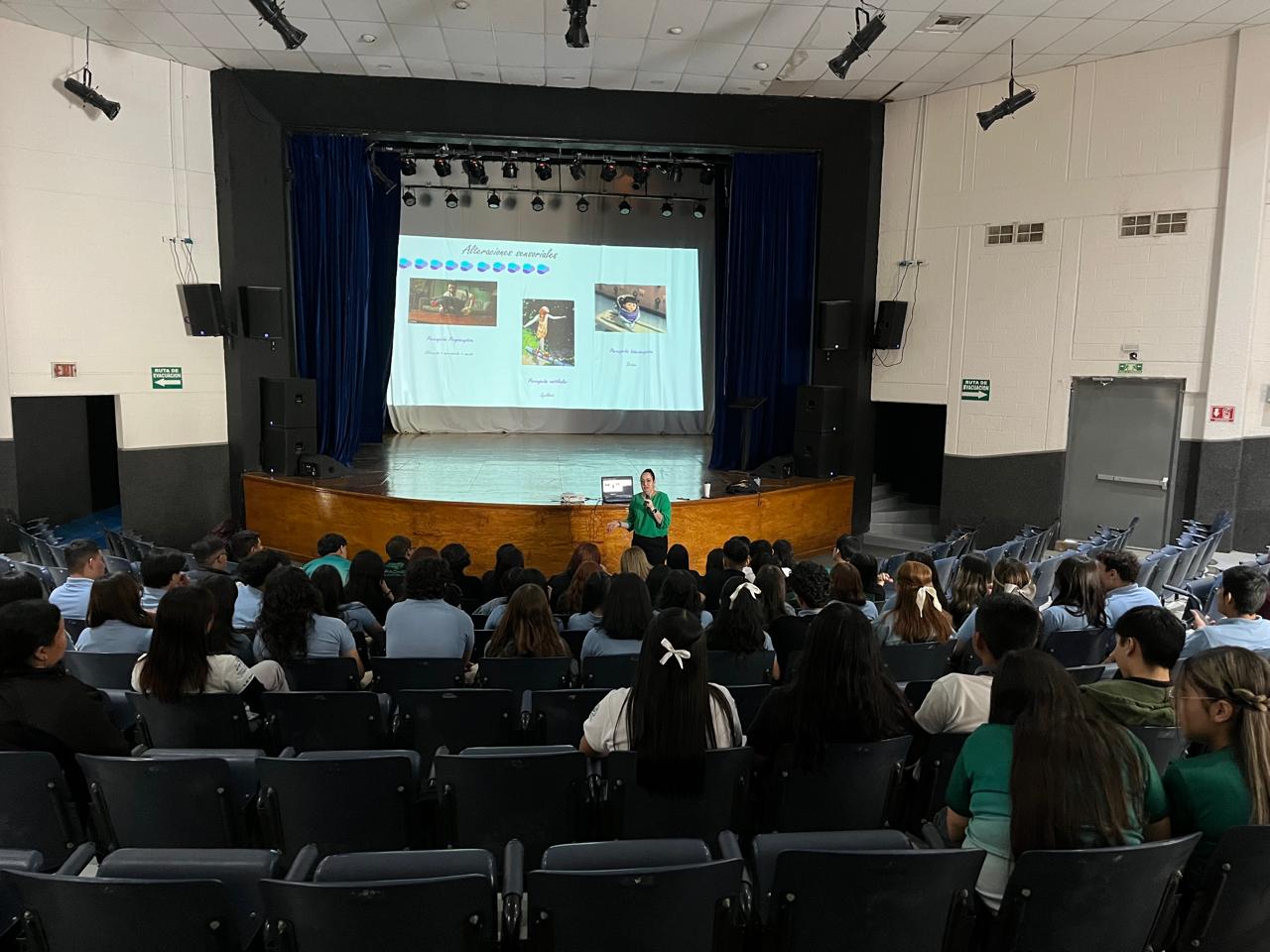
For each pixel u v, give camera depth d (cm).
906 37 957
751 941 249
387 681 421
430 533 1001
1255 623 420
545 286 1630
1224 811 234
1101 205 1051
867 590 567
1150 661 292
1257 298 974
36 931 211
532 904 211
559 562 991
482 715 368
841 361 1241
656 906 211
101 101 969
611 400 1667
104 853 303
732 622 413
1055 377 1101
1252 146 949
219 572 600
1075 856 213
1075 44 980
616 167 1390
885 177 1210
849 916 221
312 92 1111
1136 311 1038
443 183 1581
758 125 1186
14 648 296
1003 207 1120
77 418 1229
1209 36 957
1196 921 236
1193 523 936
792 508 1145
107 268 1035
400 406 1627
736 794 296
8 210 963
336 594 526
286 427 1131
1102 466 1077
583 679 416
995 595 319
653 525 901
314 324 1217
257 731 371
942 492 1201
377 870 219
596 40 971
